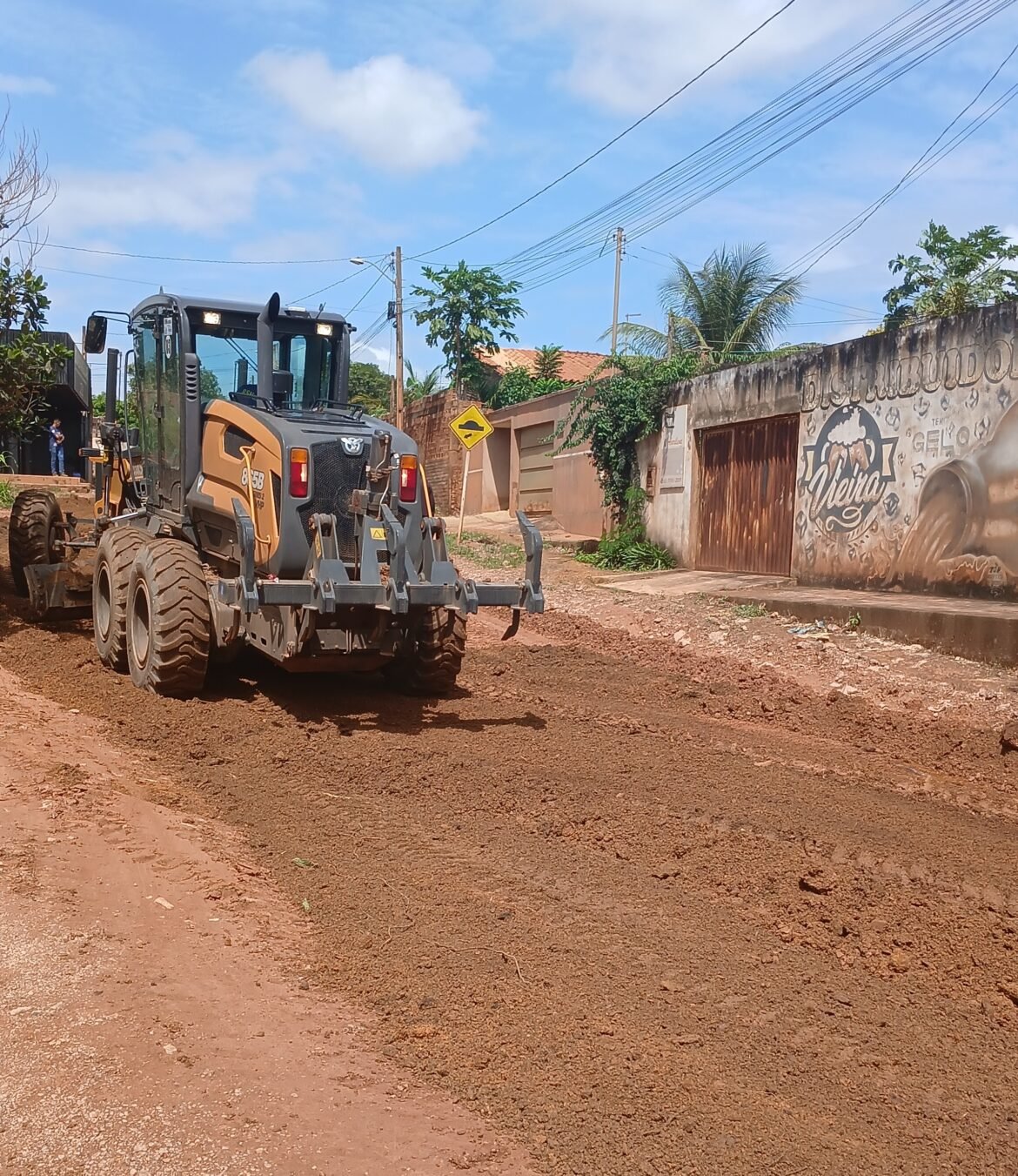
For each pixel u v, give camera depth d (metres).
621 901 5.07
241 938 4.50
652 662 11.39
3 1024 3.69
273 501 7.85
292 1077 3.50
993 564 12.30
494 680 10.09
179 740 7.30
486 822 6.09
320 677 9.32
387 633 7.97
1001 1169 3.23
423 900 4.98
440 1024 3.90
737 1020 4.02
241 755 7.08
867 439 14.15
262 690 8.76
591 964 4.40
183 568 8.19
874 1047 3.89
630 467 20.09
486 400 31.66
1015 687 9.71
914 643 11.38
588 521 22.19
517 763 7.12
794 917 4.96
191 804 6.15
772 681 10.40
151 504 9.88
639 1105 3.43
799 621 12.80
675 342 26.77
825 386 14.90
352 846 5.62
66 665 9.34
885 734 8.66
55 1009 3.80
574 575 17.58
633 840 5.85
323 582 7.20
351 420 8.57
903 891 5.29
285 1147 3.14
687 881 5.34
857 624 12.10
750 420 16.59
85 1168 3.01
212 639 8.35
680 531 18.39
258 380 8.89
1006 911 5.11
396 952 4.45
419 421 32.44
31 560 12.27
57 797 5.87
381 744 7.37
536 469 25.56
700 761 7.53
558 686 10.02
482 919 4.79
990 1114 3.52
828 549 14.88
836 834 6.10
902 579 13.62
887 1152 3.28
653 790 6.72
